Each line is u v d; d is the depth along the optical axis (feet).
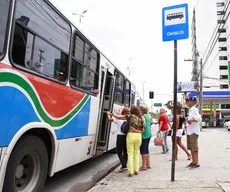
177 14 20.97
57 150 17.94
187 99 27.04
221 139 60.49
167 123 39.88
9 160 13.50
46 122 16.29
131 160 23.80
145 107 27.22
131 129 24.12
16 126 13.48
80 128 21.77
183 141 57.11
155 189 18.70
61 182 23.04
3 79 12.64
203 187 18.97
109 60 30.53
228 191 17.80
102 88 27.78
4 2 12.86
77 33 21.03
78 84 21.29
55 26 17.52
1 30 12.65
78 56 21.27
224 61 272.10
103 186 19.83
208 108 217.56
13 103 13.28
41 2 15.87
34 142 15.39
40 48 15.76
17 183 15.03
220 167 26.68
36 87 15.28
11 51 13.24
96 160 34.88
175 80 21.31
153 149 44.86
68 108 19.42
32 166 15.88
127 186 19.74
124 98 39.78
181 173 24.06
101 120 27.50
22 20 14.10
